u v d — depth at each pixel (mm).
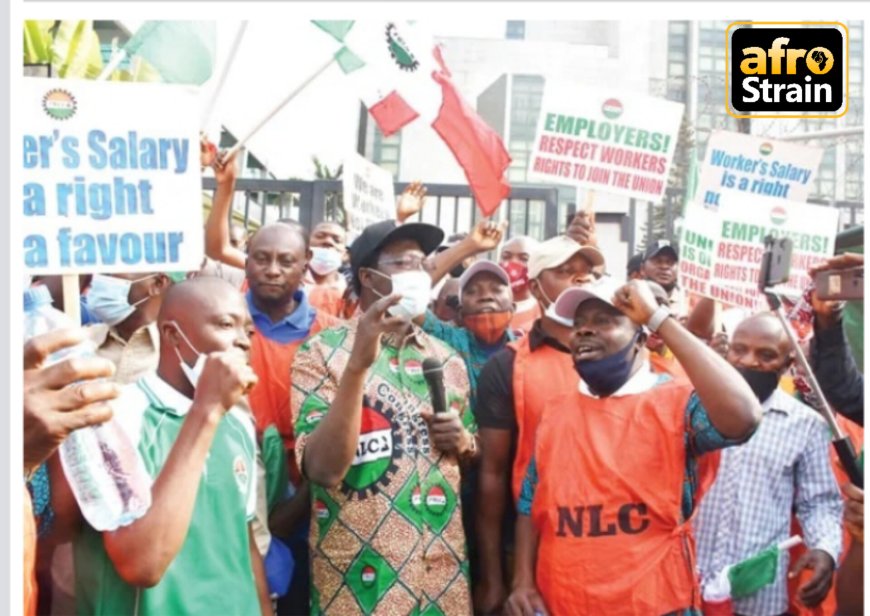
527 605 3020
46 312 2738
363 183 3982
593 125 4008
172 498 2416
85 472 2463
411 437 3045
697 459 3018
